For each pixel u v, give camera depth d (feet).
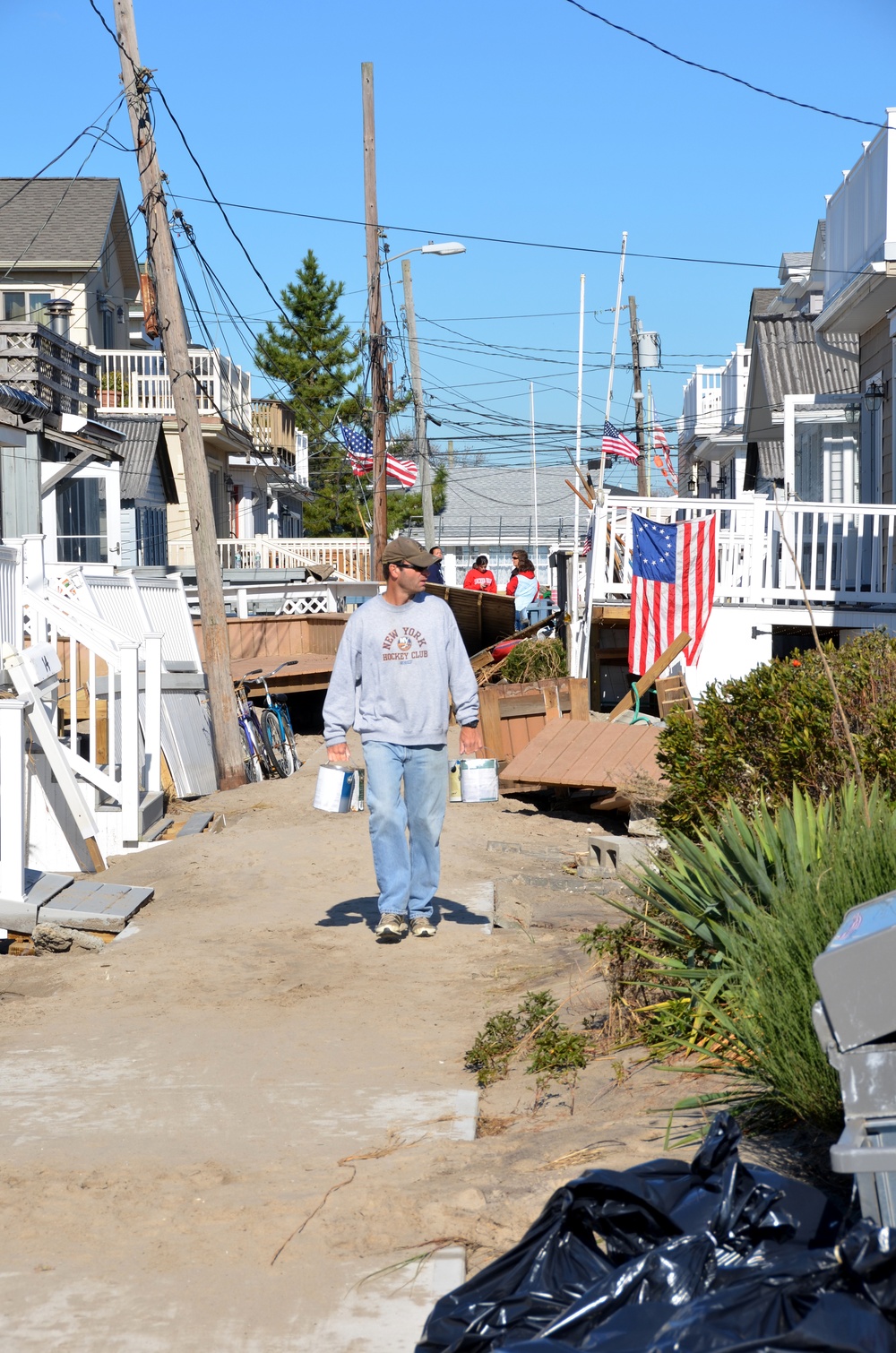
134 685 35.32
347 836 34.83
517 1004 20.76
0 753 25.62
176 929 26.32
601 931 19.61
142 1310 10.92
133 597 48.14
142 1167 14.32
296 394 200.23
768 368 84.33
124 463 95.25
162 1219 12.85
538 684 46.34
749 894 17.28
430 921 26.03
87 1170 14.21
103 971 23.50
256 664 63.57
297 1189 13.56
